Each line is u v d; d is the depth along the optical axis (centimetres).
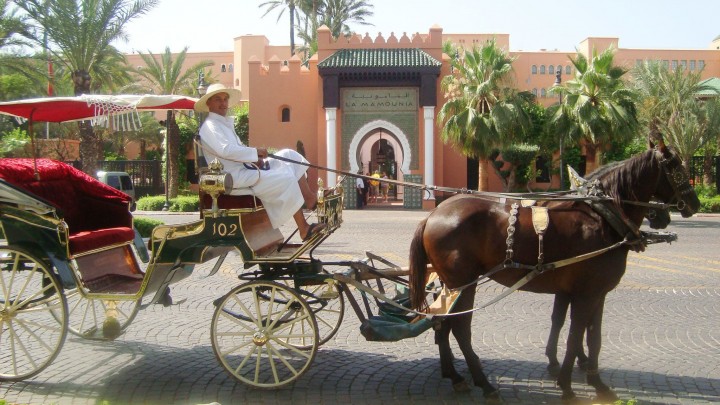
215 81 3872
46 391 561
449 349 572
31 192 631
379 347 703
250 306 895
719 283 1098
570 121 2583
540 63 5153
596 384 550
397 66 3059
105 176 2788
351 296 591
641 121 3028
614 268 542
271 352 564
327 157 3155
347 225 2195
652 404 540
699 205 557
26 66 2245
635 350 698
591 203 548
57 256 591
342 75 3133
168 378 596
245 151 579
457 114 2744
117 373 610
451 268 556
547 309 883
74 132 3678
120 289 619
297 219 599
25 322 612
